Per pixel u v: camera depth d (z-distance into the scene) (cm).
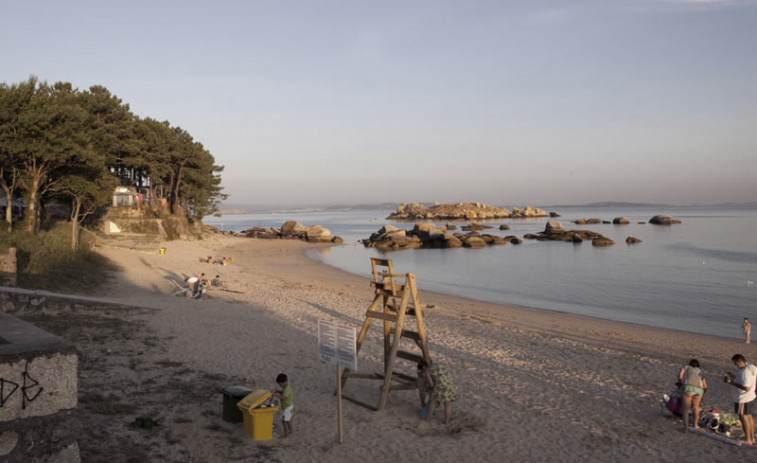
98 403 1024
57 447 598
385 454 934
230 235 10225
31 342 598
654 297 3569
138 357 1391
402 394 1284
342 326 959
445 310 2808
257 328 1950
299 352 1633
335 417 1102
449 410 1099
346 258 6544
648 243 8375
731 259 5975
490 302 3325
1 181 2969
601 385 1434
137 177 6912
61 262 2667
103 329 1650
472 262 6031
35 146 2739
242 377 1321
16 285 2039
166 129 6538
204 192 7225
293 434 994
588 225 15212
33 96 2792
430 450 964
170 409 1043
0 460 552
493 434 1058
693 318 2858
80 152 2998
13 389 567
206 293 2734
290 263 5572
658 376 1539
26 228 2909
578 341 2069
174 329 1783
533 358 1723
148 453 829
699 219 19812
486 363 1633
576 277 4622
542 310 3022
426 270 5269
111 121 5044
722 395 1397
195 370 1338
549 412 1202
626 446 1017
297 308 2519
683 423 1107
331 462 884
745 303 3319
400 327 1155
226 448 891
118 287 2728
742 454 988
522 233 12344
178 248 5712
